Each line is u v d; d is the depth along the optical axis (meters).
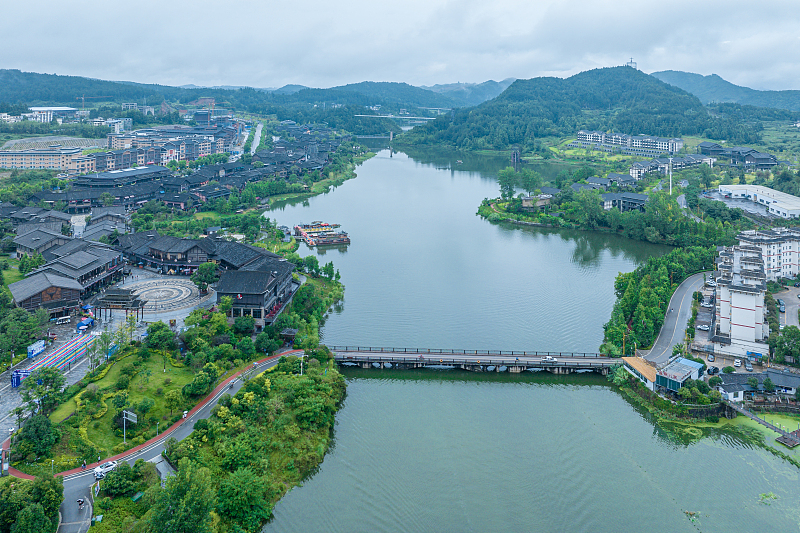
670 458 143.00
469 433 152.00
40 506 101.62
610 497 129.00
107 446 129.50
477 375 184.00
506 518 122.00
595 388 177.12
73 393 145.00
